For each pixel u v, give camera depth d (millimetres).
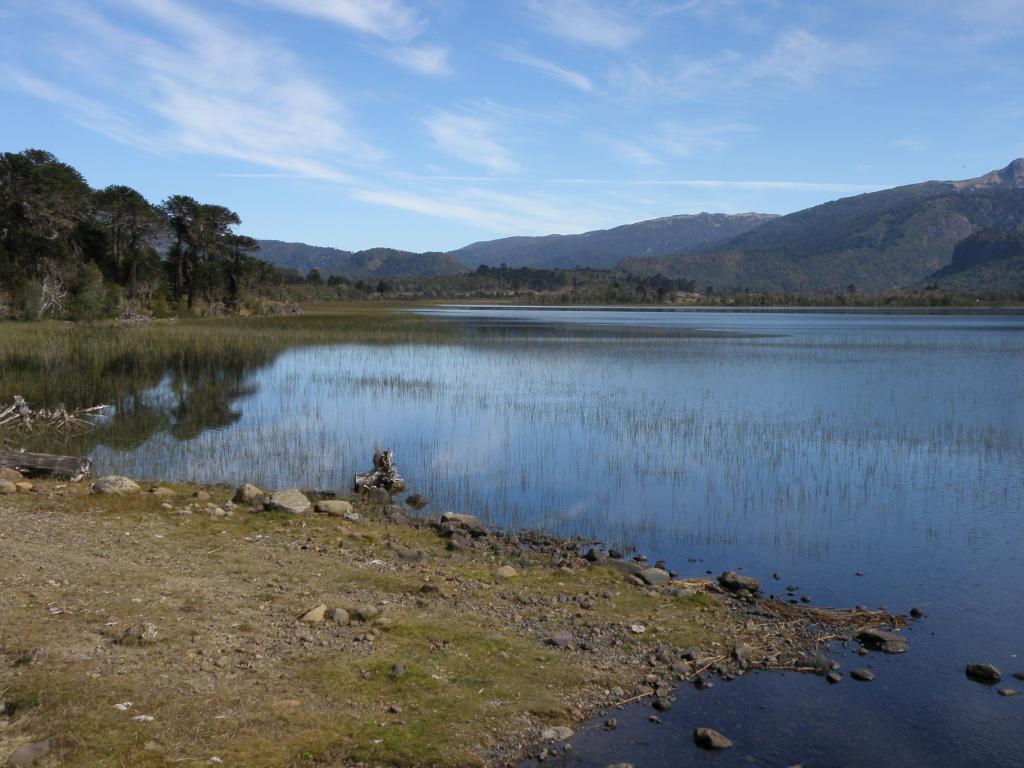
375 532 12641
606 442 21156
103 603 8266
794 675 8344
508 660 7949
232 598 8836
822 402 28375
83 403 26969
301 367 38875
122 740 5812
